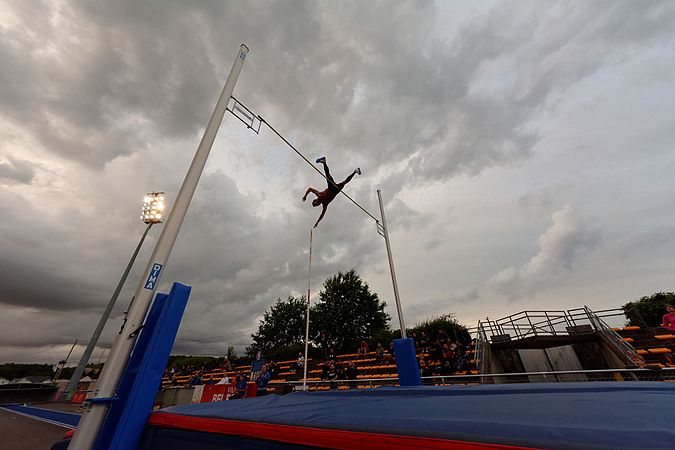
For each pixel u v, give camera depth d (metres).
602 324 11.41
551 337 12.07
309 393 4.23
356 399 3.15
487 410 1.91
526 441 1.27
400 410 2.12
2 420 13.21
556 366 11.60
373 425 1.69
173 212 3.42
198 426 2.34
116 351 2.68
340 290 30.42
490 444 1.31
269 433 1.97
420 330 22.09
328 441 1.71
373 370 16.70
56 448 2.89
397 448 1.49
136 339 2.87
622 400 1.98
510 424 1.46
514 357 12.71
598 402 1.95
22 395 24.66
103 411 2.52
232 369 26.94
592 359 11.27
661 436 1.18
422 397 2.92
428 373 11.07
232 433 2.13
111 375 2.60
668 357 9.83
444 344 12.69
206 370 29.58
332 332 28.05
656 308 18.64
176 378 28.78
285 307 35.69
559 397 2.27
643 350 10.44
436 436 1.45
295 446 1.83
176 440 2.41
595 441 1.20
